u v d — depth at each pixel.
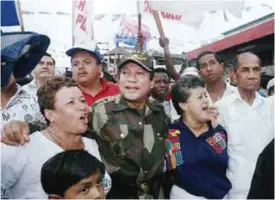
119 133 1.54
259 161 1.39
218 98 2.50
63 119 1.36
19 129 1.29
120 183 1.53
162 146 1.59
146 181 1.54
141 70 1.57
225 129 1.84
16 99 1.81
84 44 2.29
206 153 1.63
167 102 2.55
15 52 1.35
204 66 2.48
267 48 5.45
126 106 1.59
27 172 1.33
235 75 1.97
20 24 1.61
